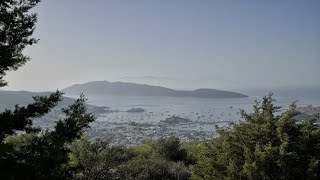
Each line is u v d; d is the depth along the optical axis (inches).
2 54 310.2
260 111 361.4
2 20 316.2
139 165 568.4
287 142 318.0
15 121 311.3
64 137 312.2
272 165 316.5
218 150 384.2
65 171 317.4
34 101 335.6
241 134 362.9
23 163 289.3
